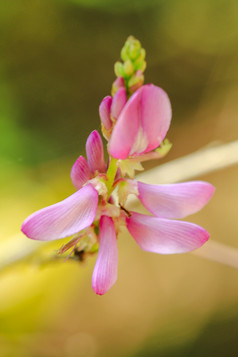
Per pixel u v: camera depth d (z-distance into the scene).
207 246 0.18
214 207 0.42
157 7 0.44
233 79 0.46
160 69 0.47
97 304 0.36
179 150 0.44
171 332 0.37
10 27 0.40
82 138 0.39
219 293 0.39
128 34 0.45
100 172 0.12
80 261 0.12
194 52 0.46
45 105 0.41
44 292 0.26
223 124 0.45
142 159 0.11
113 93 0.11
